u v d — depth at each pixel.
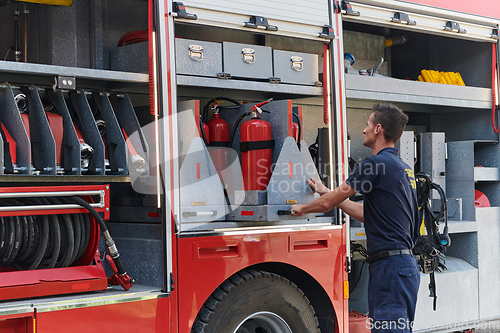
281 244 2.87
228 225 2.74
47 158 2.40
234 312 2.75
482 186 4.41
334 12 3.17
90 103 2.74
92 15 3.04
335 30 3.16
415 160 4.06
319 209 2.72
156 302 2.46
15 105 2.33
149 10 2.53
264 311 2.86
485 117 4.32
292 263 2.90
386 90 3.59
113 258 2.44
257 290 2.83
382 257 2.62
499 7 4.02
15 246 2.31
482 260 4.06
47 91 2.51
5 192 2.17
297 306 2.97
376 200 2.66
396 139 2.79
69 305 2.23
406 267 2.58
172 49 2.56
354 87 3.43
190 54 2.75
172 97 2.54
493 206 4.31
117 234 2.86
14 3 3.05
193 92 3.26
